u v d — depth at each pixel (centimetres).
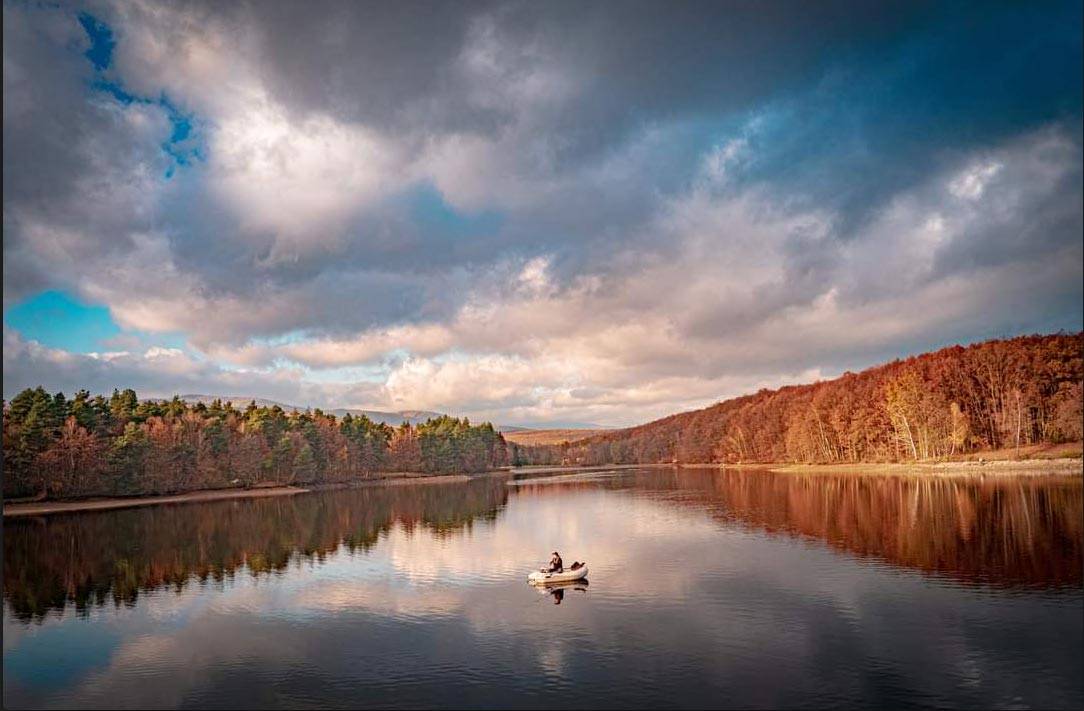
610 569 5709
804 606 4400
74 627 4475
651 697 3056
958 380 17750
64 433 13900
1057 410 15438
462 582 5428
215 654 3844
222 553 7262
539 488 17212
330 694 3216
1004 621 3991
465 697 3116
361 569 6116
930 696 3034
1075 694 3031
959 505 8962
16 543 8312
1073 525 6956
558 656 3603
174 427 16675
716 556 6156
